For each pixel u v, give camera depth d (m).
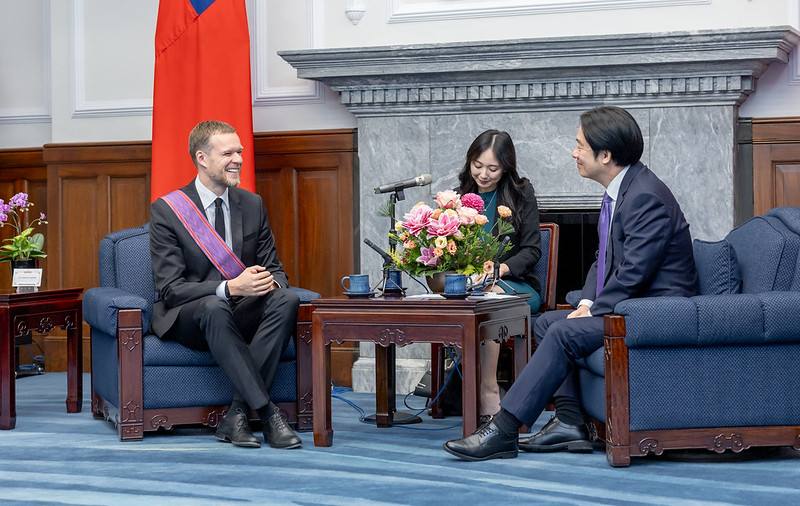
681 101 4.93
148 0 5.91
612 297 3.42
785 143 4.94
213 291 3.81
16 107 6.24
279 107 5.64
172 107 5.40
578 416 3.51
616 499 2.75
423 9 5.40
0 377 4.11
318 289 5.58
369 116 5.36
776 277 3.35
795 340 3.19
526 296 3.94
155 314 3.93
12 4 6.23
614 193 3.61
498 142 4.33
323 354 3.58
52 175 6.01
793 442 3.21
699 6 5.02
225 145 4.01
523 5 5.26
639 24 5.11
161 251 3.96
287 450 3.57
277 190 5.64
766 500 2.72
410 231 3.64
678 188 4.96
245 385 3.66
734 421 3.20
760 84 4.98
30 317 4.25
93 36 5.98
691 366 3.19
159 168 5.39
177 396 3.84
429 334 3.44
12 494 2.95
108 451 3.61
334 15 5.54
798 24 4.90
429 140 5.28
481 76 5.12
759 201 4.98
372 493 2.87
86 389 5.34
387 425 4.10
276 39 5.64
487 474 3.11
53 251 6.01
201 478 3.12
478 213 3.80
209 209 4.07
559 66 4.95
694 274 3.53
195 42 5.37
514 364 3.94
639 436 3.19
